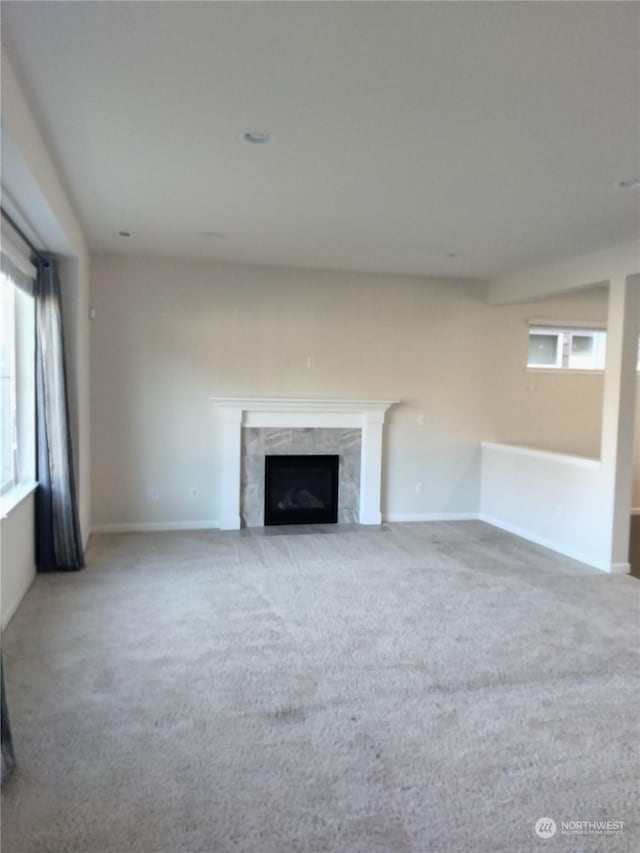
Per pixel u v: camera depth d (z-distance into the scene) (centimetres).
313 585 463
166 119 291
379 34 217
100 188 394
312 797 223
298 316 653
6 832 203
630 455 523
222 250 571
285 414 650
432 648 355
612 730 274
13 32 219
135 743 254
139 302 612
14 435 457
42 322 461
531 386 719
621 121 283
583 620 404
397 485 695
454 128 295
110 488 618
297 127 298
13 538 402
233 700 292
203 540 591
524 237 495
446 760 248
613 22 207
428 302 686
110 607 411
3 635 364
